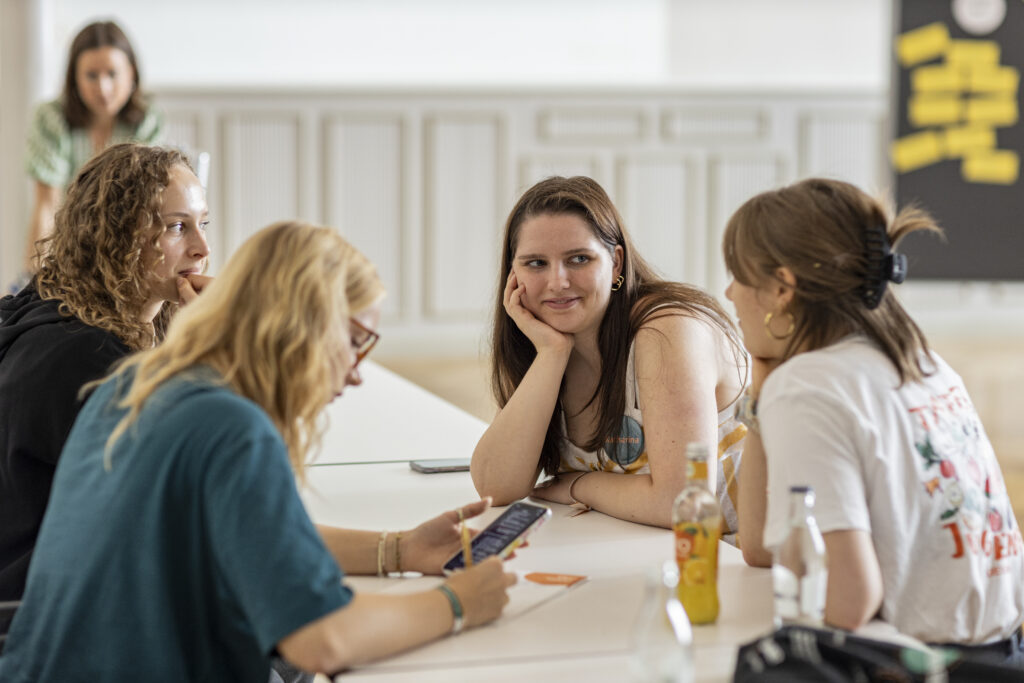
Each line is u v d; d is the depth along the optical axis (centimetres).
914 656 108
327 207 701
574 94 717
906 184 682
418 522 168
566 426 192
